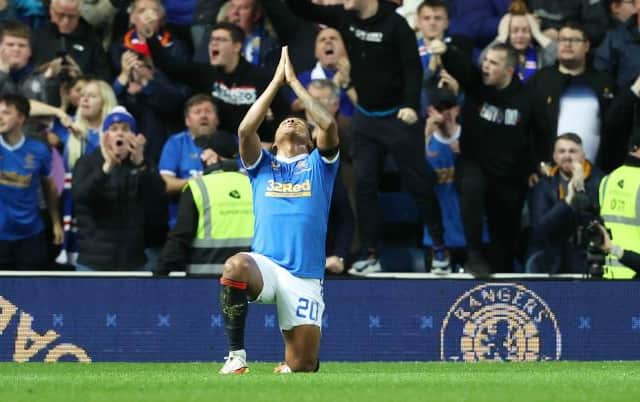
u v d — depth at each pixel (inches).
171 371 1125.7
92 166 1476.4
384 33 1512.1
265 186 984.9
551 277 1402.6
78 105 1578.5
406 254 1601.9
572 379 898.1
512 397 715.4
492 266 1578.5
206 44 1663.4
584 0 1744.6
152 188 1493.6
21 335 1358.3
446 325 1389.0
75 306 1364.4
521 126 1563.7
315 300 980.6
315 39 1669.5
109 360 1364.4
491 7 1732.3
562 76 1599.4
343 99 1626.5
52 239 1568.7
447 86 1596.9
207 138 1403.8
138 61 1614.2
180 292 1365.7
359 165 1518.2
